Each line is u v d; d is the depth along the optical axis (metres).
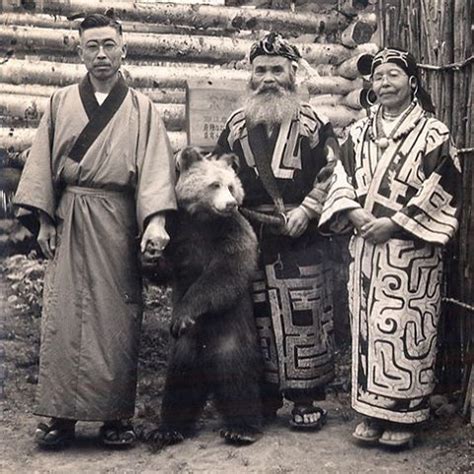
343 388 4.22
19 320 4.07
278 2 4.39
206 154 3.93
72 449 3.70
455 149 3.72
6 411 3.89
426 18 4.26
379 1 4.51
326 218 3.66
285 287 3.82
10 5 3.93
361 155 3.71
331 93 4.36
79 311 3.61
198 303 3.64
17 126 3.94
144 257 3.61
